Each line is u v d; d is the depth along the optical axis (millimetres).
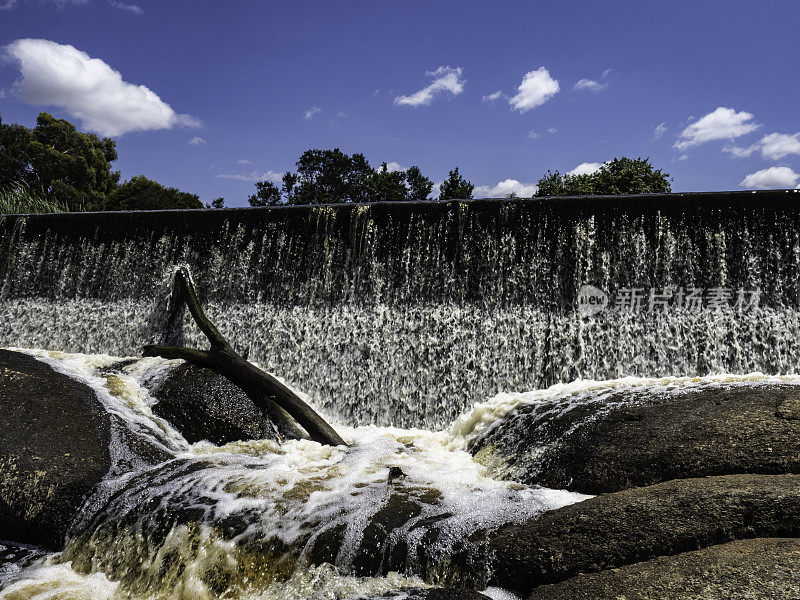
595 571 3246
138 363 7336
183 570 3977
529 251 7871
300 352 8320
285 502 4262
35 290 10016
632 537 3318
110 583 4160
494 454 5316
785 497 3230
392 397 7758
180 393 6574
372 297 8352
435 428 7504
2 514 4770
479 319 7836
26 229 10227
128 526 4398
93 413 5789
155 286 9359
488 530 3707
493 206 8062
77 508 4793
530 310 7730
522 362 7535
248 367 6965
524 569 3385
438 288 8125
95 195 33188
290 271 8812
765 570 2727
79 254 9875
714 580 2771
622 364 7262
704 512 3320
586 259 7656
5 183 30750
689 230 7383
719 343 7090
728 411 4348
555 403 5512
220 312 8938
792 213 7113
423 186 24016
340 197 26062
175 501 4469
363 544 3695
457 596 3256
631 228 7566
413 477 4727
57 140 33062
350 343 8156
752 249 7195
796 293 7027
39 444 5133
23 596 3957
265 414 6684
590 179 19422
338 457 5641
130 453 5480
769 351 6941
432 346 7855
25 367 6129
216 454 5605
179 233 9430
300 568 3691
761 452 3867
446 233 8188
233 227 9172
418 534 3707
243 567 3820
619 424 4680
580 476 4379
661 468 4090
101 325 9391
